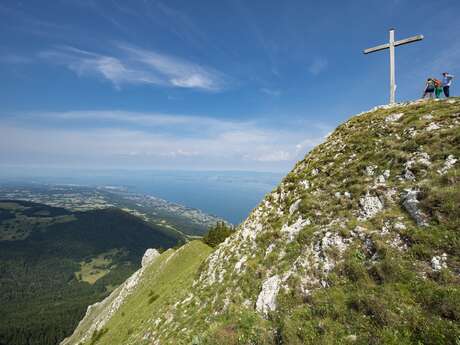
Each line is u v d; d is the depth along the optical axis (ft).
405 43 76.18
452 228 38.17
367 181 58.65
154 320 90.74
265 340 41.37
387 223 45.65
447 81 71.26
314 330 37.60
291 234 63.00
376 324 33.68
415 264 37.63
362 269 41.24
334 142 85.61
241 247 80.02
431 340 28.94
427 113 65.00
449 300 30.96
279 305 46.78
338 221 54.19
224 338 45.37
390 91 83.46
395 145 60.95
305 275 48.21
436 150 51.49
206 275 86.94
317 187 70.79
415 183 48.78
